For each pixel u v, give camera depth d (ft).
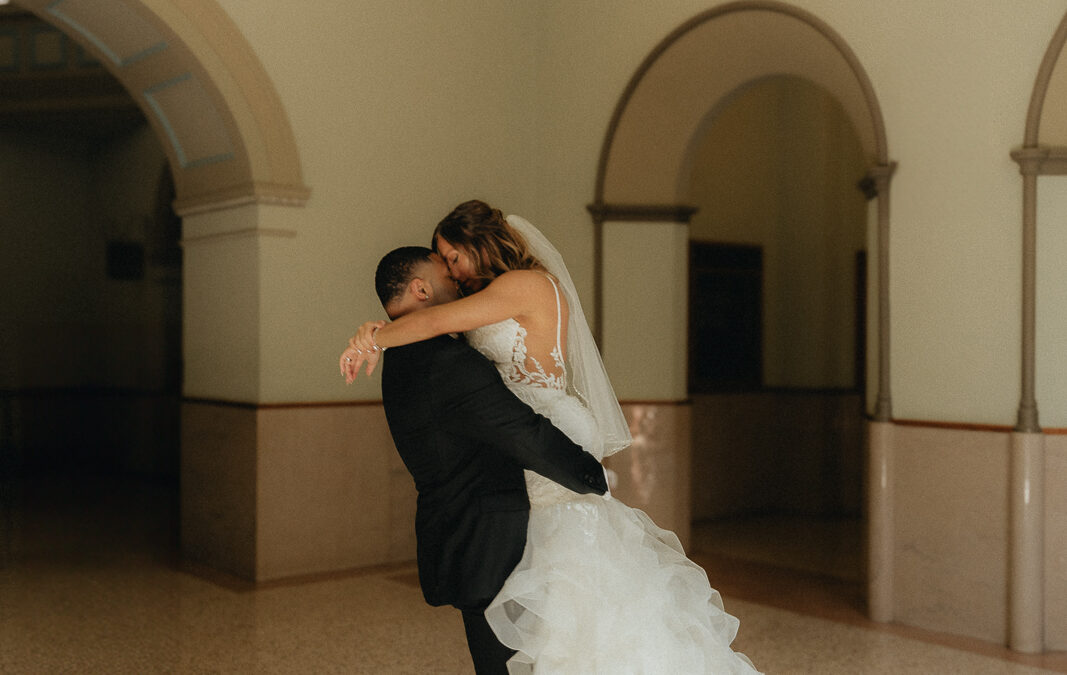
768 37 17.26
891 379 15.26
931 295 14.75
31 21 28.19
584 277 20.51
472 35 20.53
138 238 31.96
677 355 19.98
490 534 7.04
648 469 19.81
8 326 32.01
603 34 20.04
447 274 7.79
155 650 13.52
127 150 32.24
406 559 19.49
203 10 16.81
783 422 25.00
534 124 21.50
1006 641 13.83
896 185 15.14
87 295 33.83
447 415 6.90
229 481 18.24
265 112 17.52
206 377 19.25
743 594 16.75
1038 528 13.60
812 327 24.64
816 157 24.40
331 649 13.61
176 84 17.97
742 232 24.53
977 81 14.17
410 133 19.65
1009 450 13.76
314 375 18.45
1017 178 13.78
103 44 18.47
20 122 31.42
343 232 18.78
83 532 22.26
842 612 15.64
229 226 18.40
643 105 19.35
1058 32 13.17
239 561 17.98
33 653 13.37
